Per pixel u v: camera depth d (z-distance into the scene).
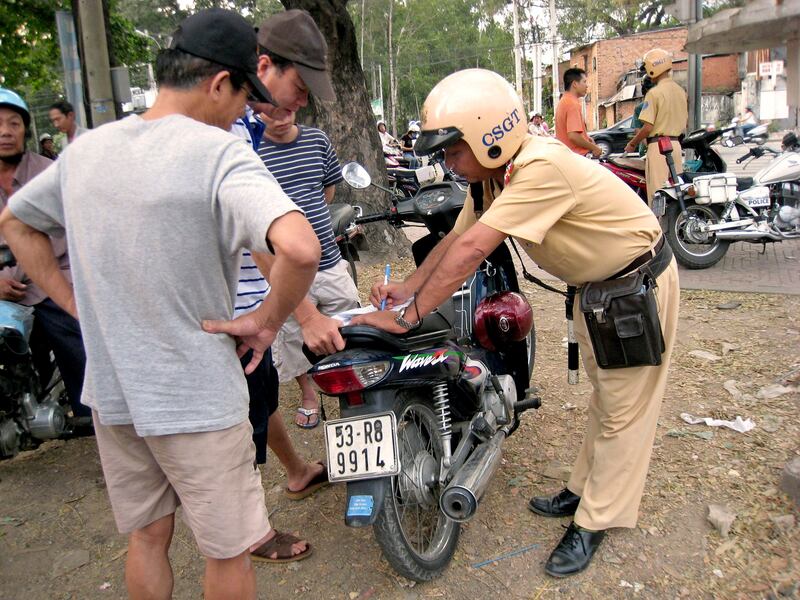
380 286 2.84
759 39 5.10
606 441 2.70
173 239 1.70
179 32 1.83
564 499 2.98
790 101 4.60
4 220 1.93
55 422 3.48
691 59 8.62
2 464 3.76
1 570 2.87
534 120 20.91
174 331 1.76
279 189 1.73
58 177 1.85
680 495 3.02
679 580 2.54
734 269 6.53
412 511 2.85
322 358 2.64
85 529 3.15
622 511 2.68
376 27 49.69
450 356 2.59
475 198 2.73
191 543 3.01
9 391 3.37
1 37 13.55
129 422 1.88
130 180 1.69
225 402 1.84
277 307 1.78
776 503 2.89
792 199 6.23
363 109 7.49
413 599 2.55
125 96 5.85
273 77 2.94
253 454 2.01
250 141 3.10
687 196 6.40
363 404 2.44
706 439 3.45
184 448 1.84
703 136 7.54
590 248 2.43
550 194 2.27
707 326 5.04
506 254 3.48
